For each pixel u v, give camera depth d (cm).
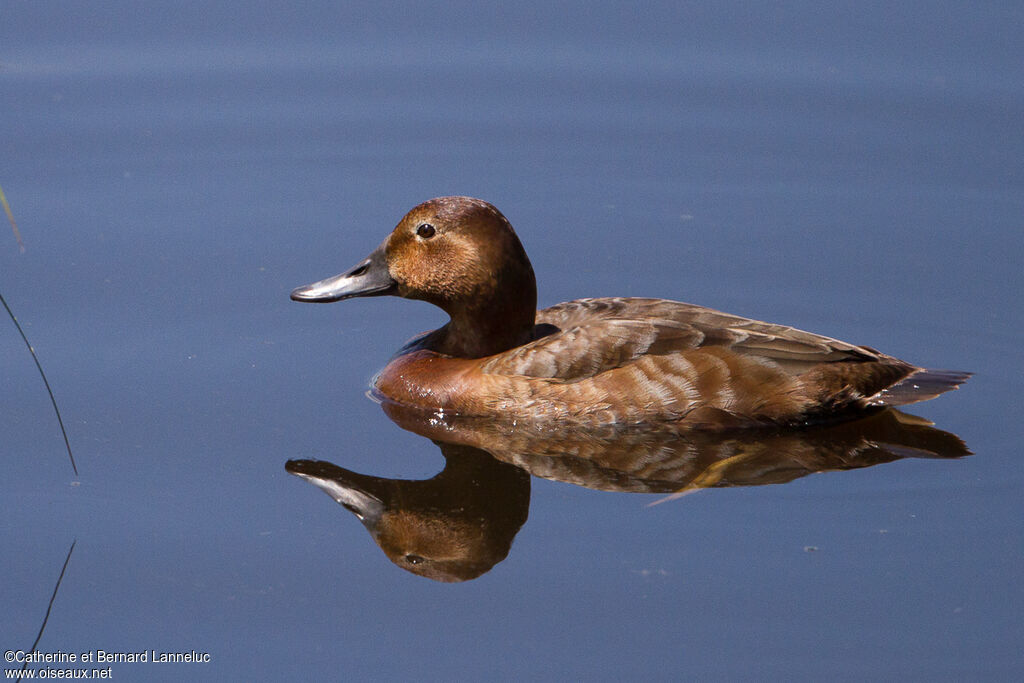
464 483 1105
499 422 1189
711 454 1138
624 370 1148
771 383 1126
